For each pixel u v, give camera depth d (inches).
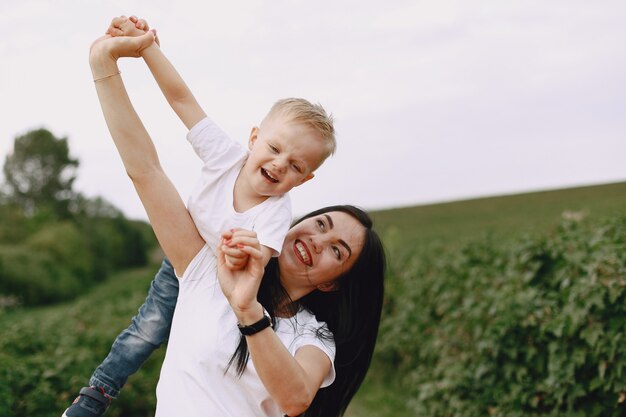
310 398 79.2
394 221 1226.6
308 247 91.9
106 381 92.4
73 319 310.2
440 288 293.3
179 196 85.7
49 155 2588.6
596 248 178.4
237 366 79.2
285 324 89.4
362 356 101.7
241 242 71.7
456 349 257.1
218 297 83.7
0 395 159.6
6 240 1652.3
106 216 2481.5
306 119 85.9
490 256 266.7
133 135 82.5
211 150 87.3
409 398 304.3
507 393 204.5
